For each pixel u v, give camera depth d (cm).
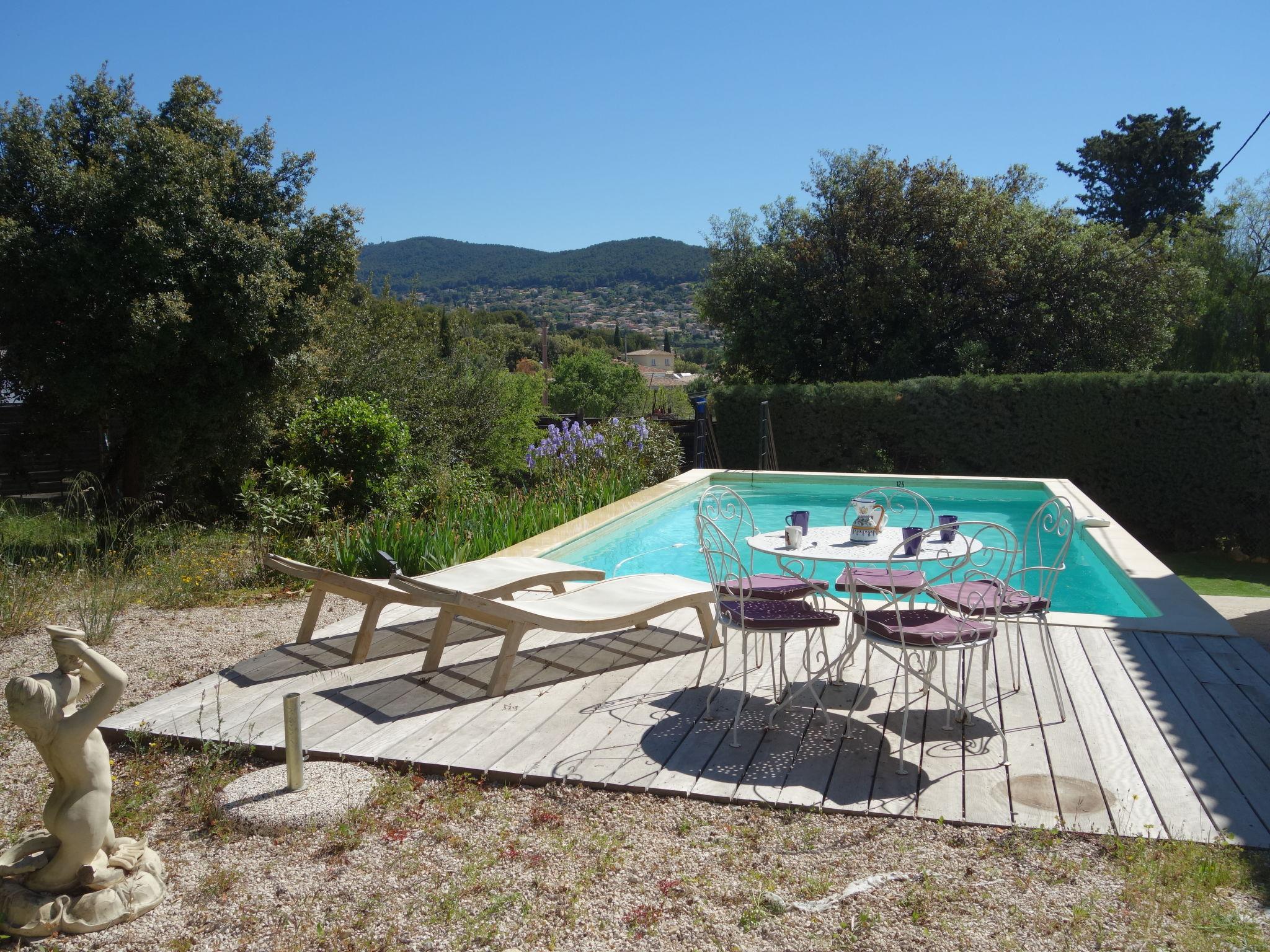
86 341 934
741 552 1035
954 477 1394
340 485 1066
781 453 1733
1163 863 289
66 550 909
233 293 980
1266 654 494
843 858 302
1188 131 3009
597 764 375
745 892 284
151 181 939
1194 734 390
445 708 441
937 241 2020
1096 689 446
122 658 564
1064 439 1567
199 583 763
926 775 359
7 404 1202
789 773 364
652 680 479
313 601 551
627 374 3544
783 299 2081
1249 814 321
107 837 297
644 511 1136
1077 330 2002
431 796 356
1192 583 1302
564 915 274
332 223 1120
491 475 1535
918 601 643
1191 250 2273
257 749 395
